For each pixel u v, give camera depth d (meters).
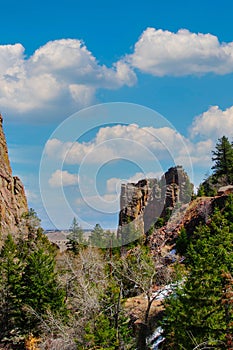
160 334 39.75
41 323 48.44
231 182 85.00
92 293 38.41
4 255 60.66
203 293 35.00
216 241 41.31
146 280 39.84
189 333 34.75
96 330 34.62
